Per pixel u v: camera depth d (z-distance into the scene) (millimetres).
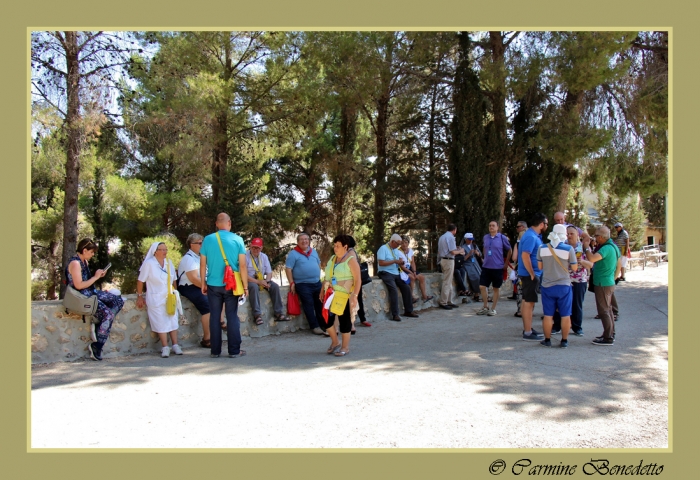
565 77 12914
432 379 5875
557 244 7336
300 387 5594
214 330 7230
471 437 4195
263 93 17578
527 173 15781
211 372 6312
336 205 24438
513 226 16391
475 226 14562
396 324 9961
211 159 18016
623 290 14141
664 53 15562
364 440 4137
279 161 24891
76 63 11922
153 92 14641
